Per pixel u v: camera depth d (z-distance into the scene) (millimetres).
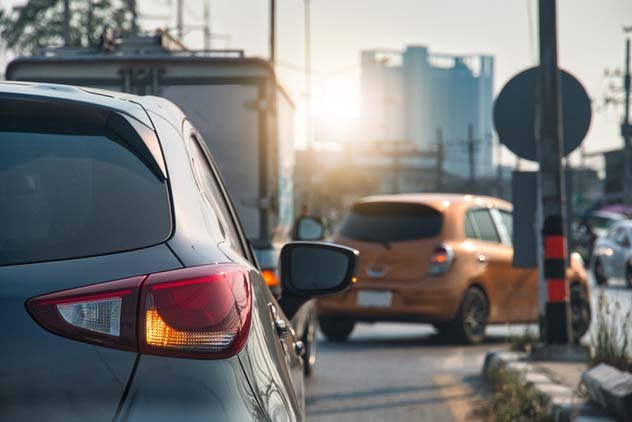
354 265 4363
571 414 8156
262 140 12375
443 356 14367
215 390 2619
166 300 2641
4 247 2645
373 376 12094
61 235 2695
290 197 14469
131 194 2828
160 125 3104
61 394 2508
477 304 16234
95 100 3004
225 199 4098
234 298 2764
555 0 11750
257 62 12391
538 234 11875
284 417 2877
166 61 12492
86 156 2859
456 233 16234
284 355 3482
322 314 16266
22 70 12609
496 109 12117
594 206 84875
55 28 40094
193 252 2770
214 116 12430
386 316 15977
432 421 9180
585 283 16703
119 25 40719
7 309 2535
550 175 11758
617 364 9219
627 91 64438
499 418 8969
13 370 2498
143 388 2564
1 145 2822
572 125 12016
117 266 2668
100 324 2574
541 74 11797
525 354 11750
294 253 4391
